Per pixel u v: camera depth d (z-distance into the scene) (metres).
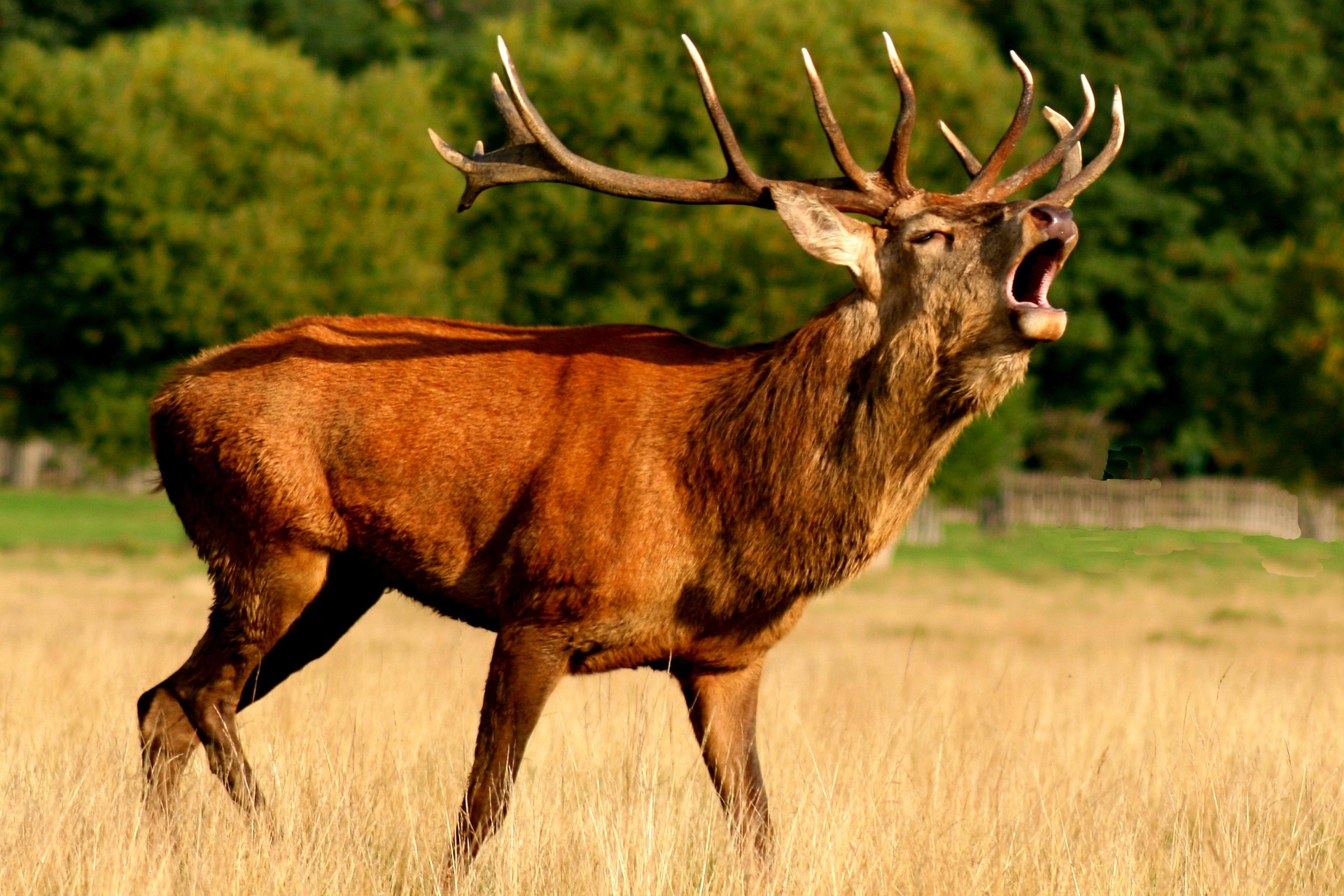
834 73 73.88
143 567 75.94
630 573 18.17
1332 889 17.31
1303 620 57.16
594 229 79.69
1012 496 93.12
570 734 23.23
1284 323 94.25
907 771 20.59
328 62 155.62
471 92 85.69
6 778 19.33
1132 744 24.80
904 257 18.03
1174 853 17.53
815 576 18.38
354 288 76.12
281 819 17.94
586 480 18.39
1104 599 67.31
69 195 74.94
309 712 23.30
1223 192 120.50
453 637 43.47
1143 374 118.06
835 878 16.23
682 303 78.38
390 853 17.91
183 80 77.12
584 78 79.12
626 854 16.39
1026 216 17.25
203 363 20.23
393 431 19.17
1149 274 115.94
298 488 19.41
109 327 77.94
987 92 75.44
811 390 18.22
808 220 17.97
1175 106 116.56
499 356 19.53
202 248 74.00
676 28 79.25
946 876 16.59
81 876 15.73
